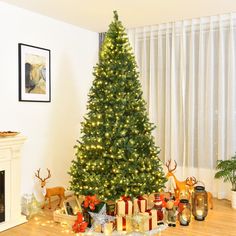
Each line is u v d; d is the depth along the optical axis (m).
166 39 4.54
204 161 4.34
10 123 3.62
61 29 4.32
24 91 3.76
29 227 3.23
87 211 3.18
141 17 4.18
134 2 3.58
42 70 4.01
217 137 4.29
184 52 4.43
